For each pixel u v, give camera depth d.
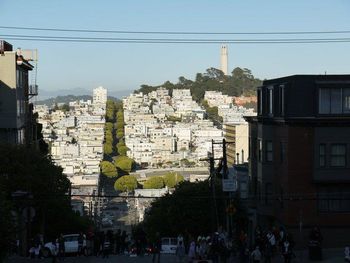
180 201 88.94
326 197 53.06
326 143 52.97
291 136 52.84
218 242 42.94
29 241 57.88
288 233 46.59
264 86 59.72
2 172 57.62
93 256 49.50
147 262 44.47
